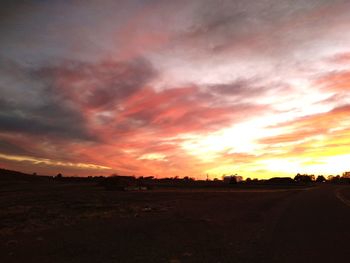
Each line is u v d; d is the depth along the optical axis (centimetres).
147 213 2633
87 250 1250
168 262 1059
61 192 6350
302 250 1159
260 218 2227
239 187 10312
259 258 1070
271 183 14388
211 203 3647
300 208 2748
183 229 1766
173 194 5572
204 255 1147
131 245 1342
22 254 1205
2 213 2734
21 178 11569
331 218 1995
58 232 1705
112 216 2434
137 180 7962
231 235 1567
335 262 982
